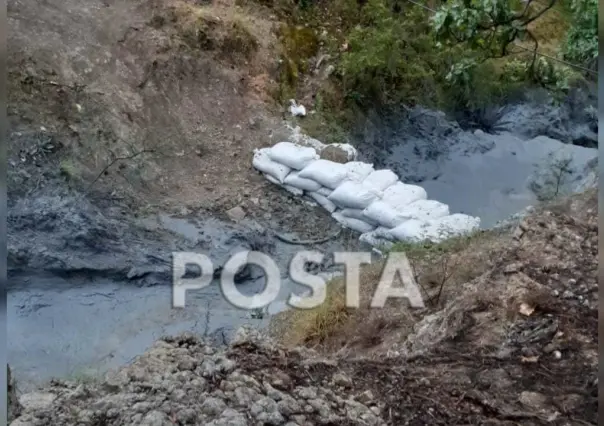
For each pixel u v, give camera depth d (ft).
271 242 22.90
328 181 24.23
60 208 20.75
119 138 24.25
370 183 24.12
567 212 16.97
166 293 19.65
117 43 26.86
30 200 20.72
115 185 22.99
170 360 10.52
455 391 10.26
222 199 24.36
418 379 10.59
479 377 10.54
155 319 18.43
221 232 22.63
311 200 25.18
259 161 25.85
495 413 9.74
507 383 10.36
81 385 10.34
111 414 9.07
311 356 11.27
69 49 25.43
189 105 27.25
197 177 25.11
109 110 24.71
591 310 11.89
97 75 25.53
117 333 17.71
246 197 24.76
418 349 11.68
